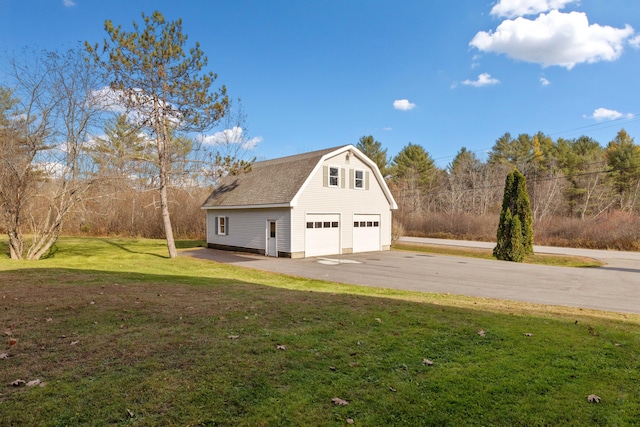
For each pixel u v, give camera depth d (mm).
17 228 16547
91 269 12438
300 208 18906
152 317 5793
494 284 11789
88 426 2736
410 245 28969
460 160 55312
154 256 19406
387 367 4008
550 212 41562
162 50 16672
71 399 3115
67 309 6211
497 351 4586
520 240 20266
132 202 32969
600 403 3342
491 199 46344
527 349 4676
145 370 3734
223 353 4254
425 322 5797
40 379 3486
